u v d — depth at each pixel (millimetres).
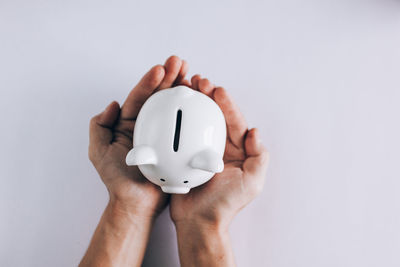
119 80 823
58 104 803
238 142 668
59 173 771
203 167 490
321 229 744
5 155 773
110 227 652
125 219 657
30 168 771
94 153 667
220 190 645
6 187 760
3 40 826
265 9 856
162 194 678
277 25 850
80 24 842
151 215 685
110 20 845
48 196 761
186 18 851
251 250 730
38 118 794
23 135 785
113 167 651
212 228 653
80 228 751
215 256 646
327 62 832
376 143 788
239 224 738
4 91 802
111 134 685
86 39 835
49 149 781
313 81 822
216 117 546
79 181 771
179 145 511
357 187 765
